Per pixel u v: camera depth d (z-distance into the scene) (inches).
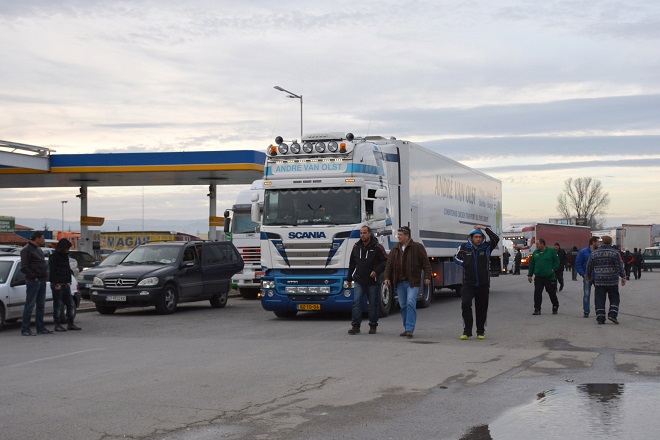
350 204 668.7
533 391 339.6
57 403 322.3
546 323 651.5
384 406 311.7
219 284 870.4
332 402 319.9
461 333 575.2
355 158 674.8
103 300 772.0
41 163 1290.6
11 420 291.6
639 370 394.0
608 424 275.6
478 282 534.3
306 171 681.0
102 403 321.4
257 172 1323.8
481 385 355.3
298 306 676.1
